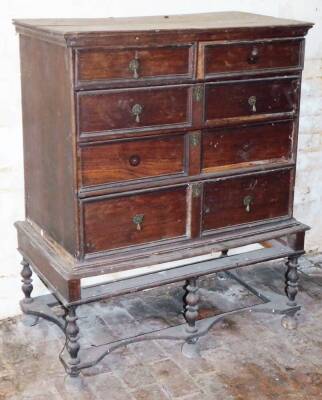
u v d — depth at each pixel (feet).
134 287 9.37
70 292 8.87
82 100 8.25
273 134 9.93
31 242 9.95
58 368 9.77
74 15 10.45
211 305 11.59
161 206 9.29
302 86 12.73
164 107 8.86
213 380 9.55
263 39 9.29
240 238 10.02
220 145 9.50
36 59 9.11
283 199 10.39
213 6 11.56
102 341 10.39
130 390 9.32
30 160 10.01
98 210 8.82
